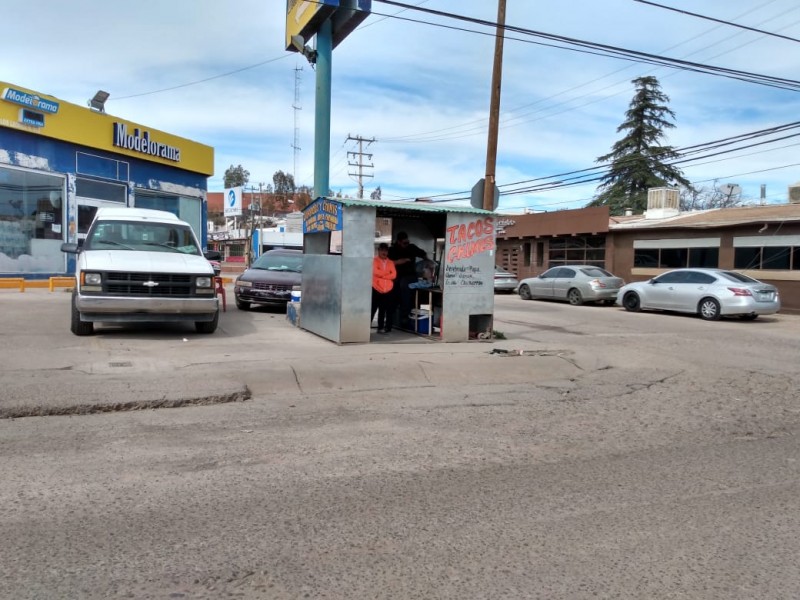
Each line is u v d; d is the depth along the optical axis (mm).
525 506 4164
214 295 9969
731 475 4879
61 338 9453
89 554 3336
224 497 4168
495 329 13812
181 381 7012
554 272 24375
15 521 3703
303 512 3965
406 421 6266
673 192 30266
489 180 13039
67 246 10594
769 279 21547
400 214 11531
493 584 3156
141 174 21266
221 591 3016
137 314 9422
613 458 5270
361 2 13828
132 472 4562
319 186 15164
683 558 3477
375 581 3154
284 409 6539
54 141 18078
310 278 11352
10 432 5414
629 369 9453
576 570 3318
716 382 8656
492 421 6379
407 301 12117
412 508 4082
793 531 3855
